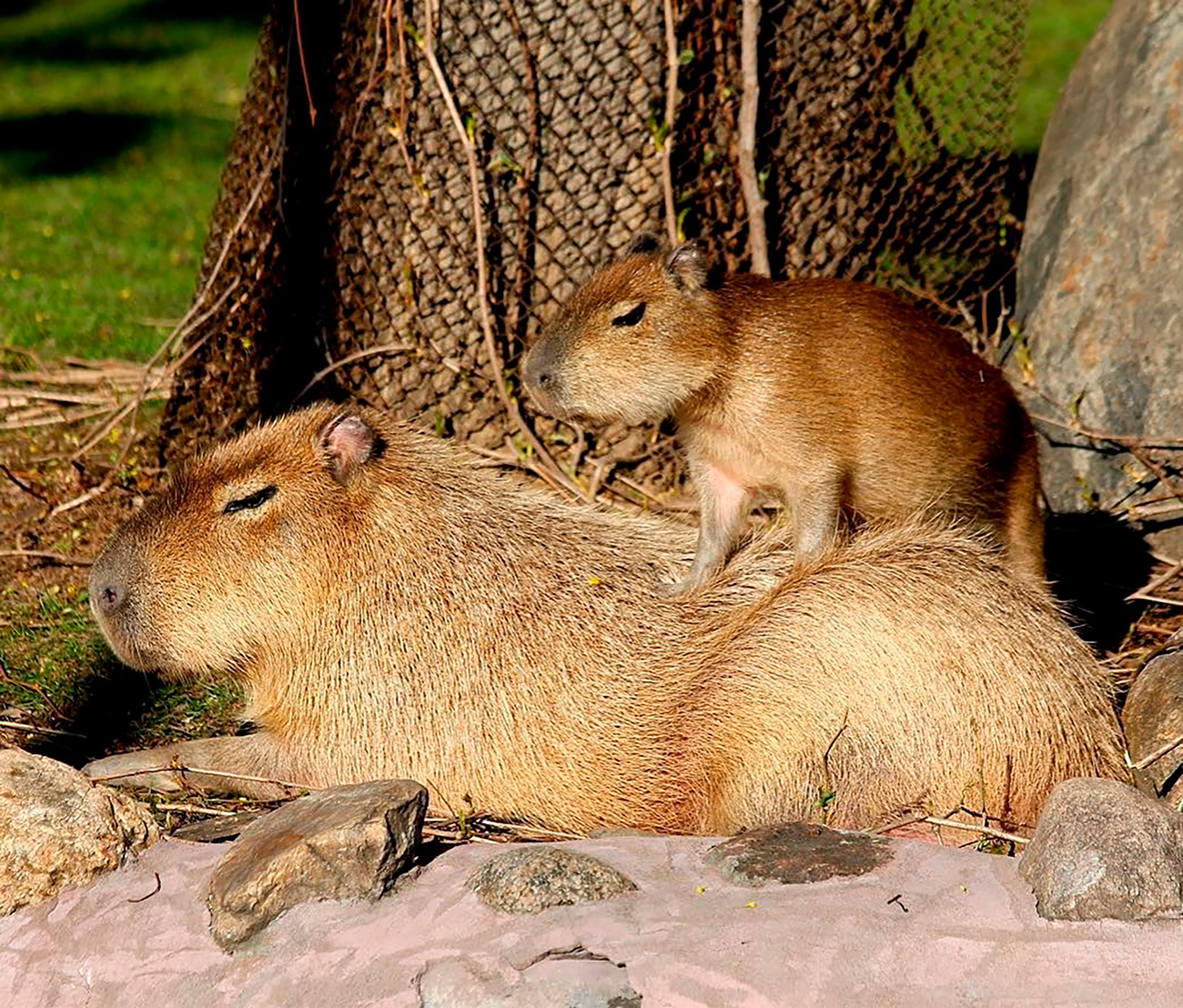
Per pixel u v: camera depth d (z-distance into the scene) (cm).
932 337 856
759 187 1091
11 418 1306
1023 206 1305
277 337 1128
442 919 620
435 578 792
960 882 624
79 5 3666
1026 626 737
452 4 1065
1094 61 1157
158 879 673
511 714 774
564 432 1100
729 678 750
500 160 1064
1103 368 1055
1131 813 619
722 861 646
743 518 849
